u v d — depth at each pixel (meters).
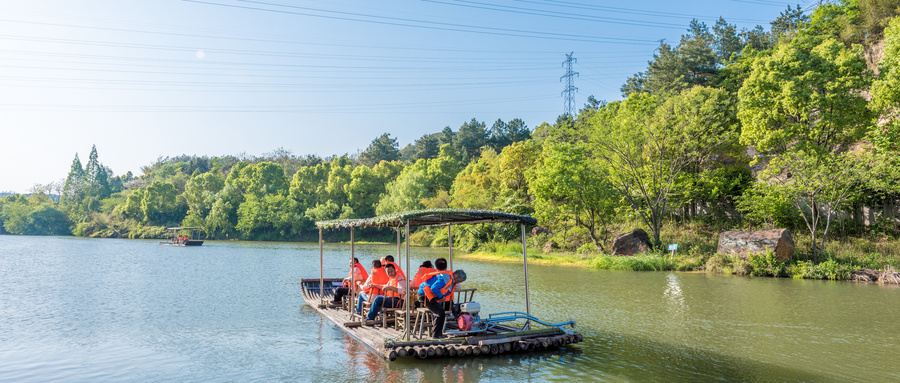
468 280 25.23
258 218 96.19
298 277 28.33
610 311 16.11
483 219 12.34
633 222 40.88
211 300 19.20
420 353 10.05
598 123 37.47
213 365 10.18
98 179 145.62
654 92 55.31
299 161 174.00
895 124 26.06
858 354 10.80
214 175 112.75
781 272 27.05
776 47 46.50
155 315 15.92
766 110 31.66
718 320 14.63
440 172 89.81
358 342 11.92
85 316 15.82
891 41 25.66
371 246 69.06
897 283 23.39
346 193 100.50
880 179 26.91
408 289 10.58
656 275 27.70
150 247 66.94
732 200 38.25
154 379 9.34
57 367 10.16
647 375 9.23
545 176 38.97
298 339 12.40
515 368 9.63
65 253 52.28
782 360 10.29
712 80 51.50
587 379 8.97
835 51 31.33
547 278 26.23
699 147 37.03
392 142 152.50
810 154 29.73
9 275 29.31
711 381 8.89
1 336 13.01
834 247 29.80
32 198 134.75
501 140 120.81
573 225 43.53
